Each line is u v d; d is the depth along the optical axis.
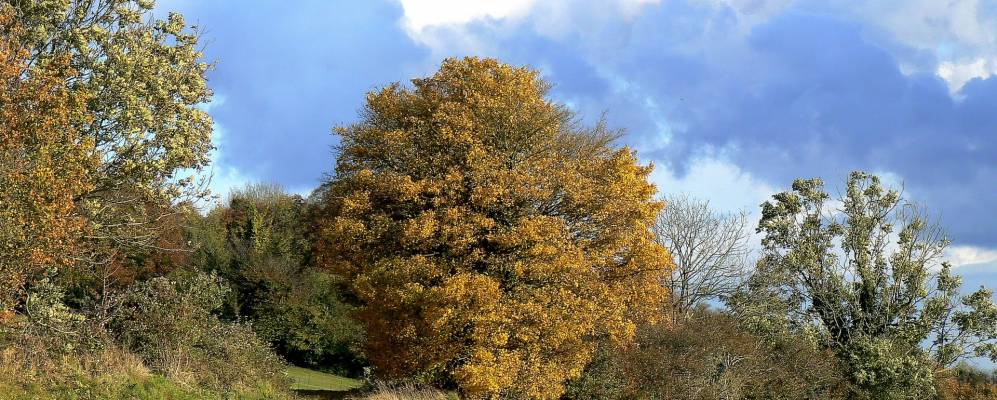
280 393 19.45
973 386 38.78
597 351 25.34
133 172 18.56
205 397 16.38
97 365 15.53
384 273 21.94
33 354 14.77
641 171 24.95
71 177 14.90
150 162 18.41
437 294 20.86
